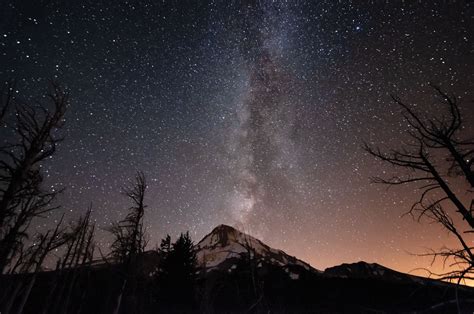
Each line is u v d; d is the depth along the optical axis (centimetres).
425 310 657
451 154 925
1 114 1095
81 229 2311
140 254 2069
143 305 2341
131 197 2127
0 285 1489
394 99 1035
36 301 2372
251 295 2172
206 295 2338
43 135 1129
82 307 2289
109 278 2195
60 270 2227
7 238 1057
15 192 1048
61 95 1209
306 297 2816
